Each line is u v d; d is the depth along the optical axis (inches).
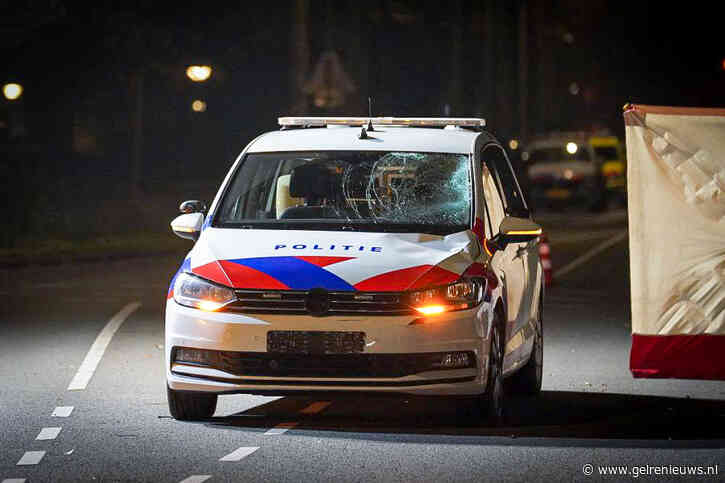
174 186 3592.5
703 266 842.8
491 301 826.2
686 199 843.4
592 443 797.9
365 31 4404.5
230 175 928.3
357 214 888.3
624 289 1802.4
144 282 1823.3
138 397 950.4
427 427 840.9
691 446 791.1
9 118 3223.4
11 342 1232.2
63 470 721.6
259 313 804.6
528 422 865.5
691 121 840.9
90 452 766.5
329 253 829.2
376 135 946.1
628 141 848.9
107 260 2219.5
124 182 3371.1
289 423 853.2
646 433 831.1
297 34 2381.9
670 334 848.3
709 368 845.2
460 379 806.5
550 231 3152.1
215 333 807.7
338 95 2092.8
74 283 1807.3
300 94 2385.6
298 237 854.5
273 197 921.5
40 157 3203.7
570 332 1346.0
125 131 3501.5
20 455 759.1
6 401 932.6
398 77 4608.8
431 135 948.6
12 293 1670.8
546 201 3959.2
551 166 3976.4
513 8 5787.4
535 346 976.3
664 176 844.6
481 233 866.1
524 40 5251.0
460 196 893.2
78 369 1077.8
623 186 4237.2
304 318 799.1
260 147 944.9
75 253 2230.6
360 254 828.6
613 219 3666.3
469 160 917.2
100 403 925.8
